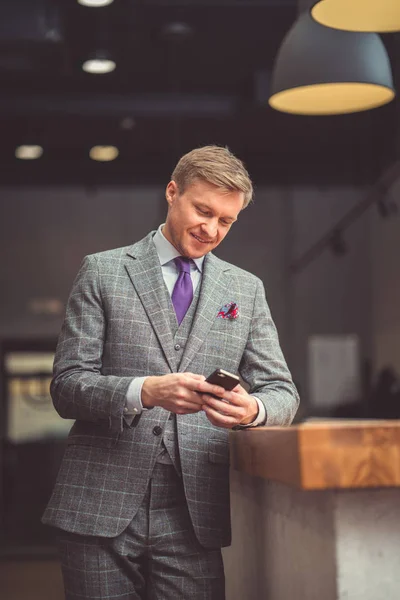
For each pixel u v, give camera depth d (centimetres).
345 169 1191
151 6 734
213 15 754
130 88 962
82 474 215
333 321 1245
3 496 1109
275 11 744
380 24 326
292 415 231
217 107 970
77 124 1013
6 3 681
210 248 229
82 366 218
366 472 154
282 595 206
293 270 1245
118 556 214
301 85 384
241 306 234
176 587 216
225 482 223
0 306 1203
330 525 166
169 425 219
